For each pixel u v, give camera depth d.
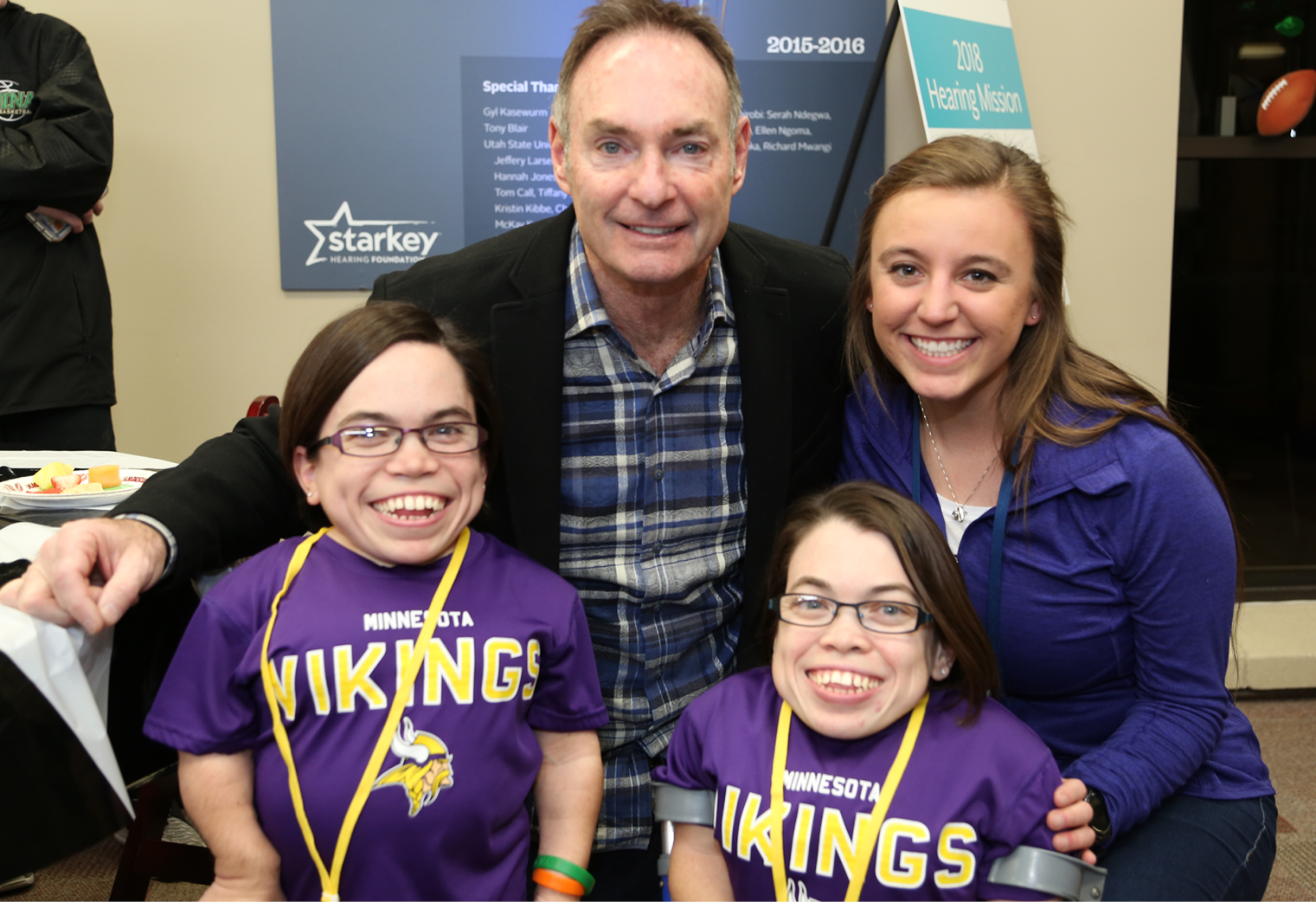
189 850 1.20
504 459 1.29
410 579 1.11
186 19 2.95
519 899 1.12
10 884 1.90
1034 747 1.08
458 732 1.04
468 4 2.93
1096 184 3.09
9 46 2.49
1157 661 1.24
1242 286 3.75
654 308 1.29
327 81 2.94
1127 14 3.03
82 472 1.64
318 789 1.01
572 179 1.23
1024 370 1.27
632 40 1.17
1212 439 3.87
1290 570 3.31
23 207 2.44
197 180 3.02
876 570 1.08
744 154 1.33
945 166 1.21
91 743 0.98
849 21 3.00
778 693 1.17
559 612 1.16
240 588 1.08
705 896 1.12
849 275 1.55
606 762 1.36
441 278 1.37
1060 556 1.25
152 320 3.07
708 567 1.38
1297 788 2.37
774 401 1.39
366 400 1.08
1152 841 1.18
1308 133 3.35
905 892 1.01
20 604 0.97
